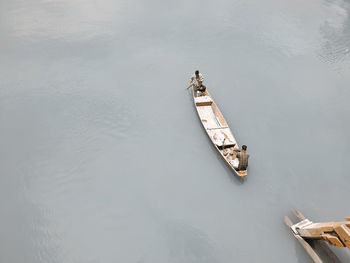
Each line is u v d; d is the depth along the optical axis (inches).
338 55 643.5
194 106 507.5
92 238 319.6
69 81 567.5
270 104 510.3
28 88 547.5
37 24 778.2
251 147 427.8
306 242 300.4
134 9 876.0
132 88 549.3
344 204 350.6
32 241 316.2
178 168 399.9
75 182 380.5
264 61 629.6
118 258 302.0
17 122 471.8
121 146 433.4
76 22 794.8
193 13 852.0
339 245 247.4
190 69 603.8
